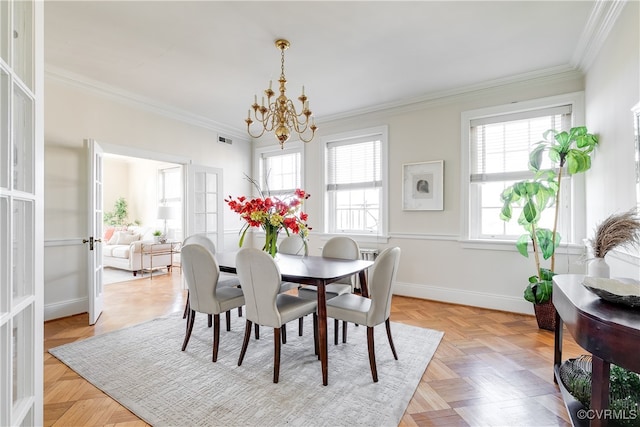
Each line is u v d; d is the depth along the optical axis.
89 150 3.17
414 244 4.09
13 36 0.90
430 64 3.11
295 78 3.43
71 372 2.17
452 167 3.82
